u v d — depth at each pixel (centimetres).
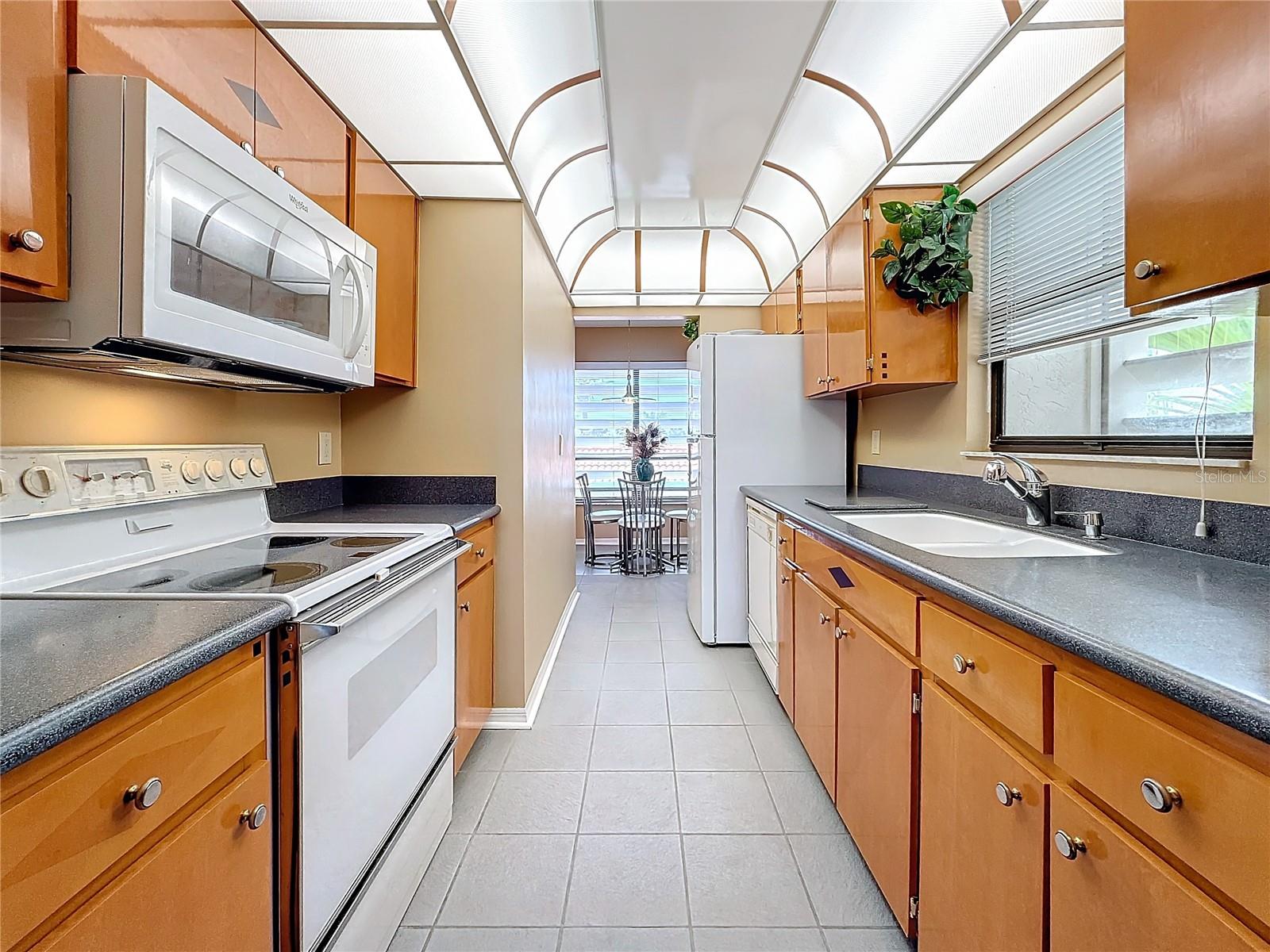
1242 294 89
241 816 88
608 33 181
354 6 135
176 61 110
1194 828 62
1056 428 191
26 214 84
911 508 223
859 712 157
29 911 56
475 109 176
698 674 300
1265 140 78
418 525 181
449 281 245
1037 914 86
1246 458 124
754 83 208
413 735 146
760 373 338
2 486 106
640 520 550
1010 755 93
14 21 83
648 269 436
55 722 56
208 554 142
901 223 223
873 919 145
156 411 146
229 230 116
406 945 138
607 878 159
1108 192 166
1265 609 88
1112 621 82
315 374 145
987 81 175
